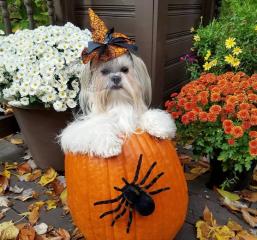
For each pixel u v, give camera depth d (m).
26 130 0.99
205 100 0.83
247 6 1.31
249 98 0.80
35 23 1.29
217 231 0.78
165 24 1.14
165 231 0.68
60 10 1.24
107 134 0.64
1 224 0.81
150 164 0.65
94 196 0.64
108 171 0.63
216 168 0.92
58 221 0.84
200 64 1.35
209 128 0.85
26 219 0.85
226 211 0.87
